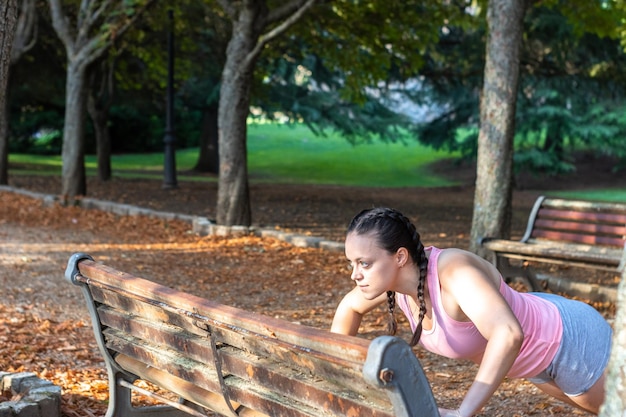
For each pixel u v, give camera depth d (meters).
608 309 7.05
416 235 2.64
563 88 28.80
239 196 11.85
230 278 8.61
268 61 23.66
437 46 26.27
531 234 7.55
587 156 36.47
